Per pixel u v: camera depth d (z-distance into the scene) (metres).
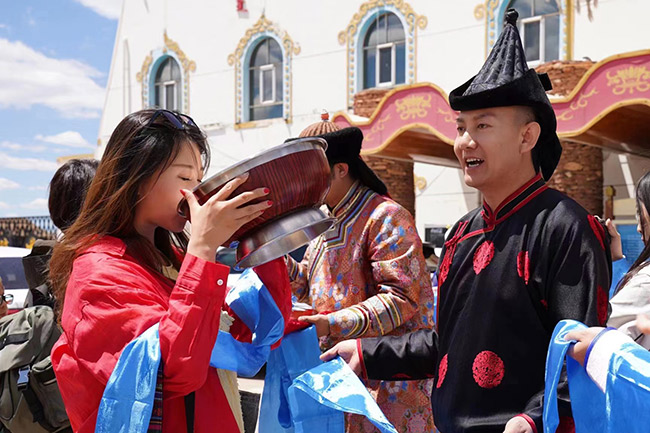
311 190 1.55
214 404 1.59
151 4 18.17
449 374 1.80
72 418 1.57
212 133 17.03
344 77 14.72
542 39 12.20
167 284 1.61
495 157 1.77
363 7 14.38
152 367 1.36
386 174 12.95
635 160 11.34
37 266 2.35
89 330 1.44
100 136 19.39
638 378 1.33
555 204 1.72
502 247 1.76
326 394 1.92
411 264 2.40
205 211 1.44
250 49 16.36
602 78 8.57
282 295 1.84
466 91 1.84
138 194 1.58
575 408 1.49
